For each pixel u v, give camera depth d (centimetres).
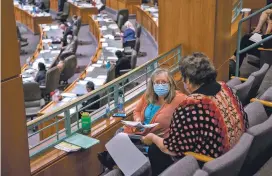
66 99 1271
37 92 1405
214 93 442
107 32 2150
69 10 2992
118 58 1565
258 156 519
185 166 412
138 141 571
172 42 991
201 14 931
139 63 1902
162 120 600
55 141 673
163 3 984
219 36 952
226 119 439
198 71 439
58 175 639
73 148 656
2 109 491
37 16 2741
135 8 2780
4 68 484
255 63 1077
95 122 746
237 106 459
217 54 953
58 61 1814
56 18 2983
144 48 2158
